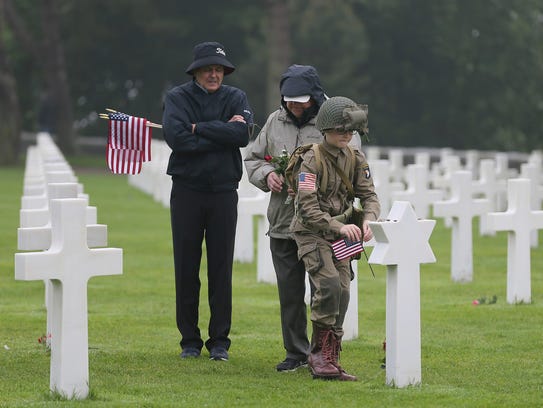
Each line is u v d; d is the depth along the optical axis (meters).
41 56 125.00
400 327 19.89
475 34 150.75
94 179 93.50
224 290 23.28
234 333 26.73
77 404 18.59
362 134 20.58
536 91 153.38
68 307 18.59
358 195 21.03
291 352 22.16
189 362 22.86
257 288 34.09
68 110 124.44
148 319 28.66
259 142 22.31
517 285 30.97
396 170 60.66
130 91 154.12
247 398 19.66
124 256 42.41
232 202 23.16
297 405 19.11
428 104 153.12
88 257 18.61
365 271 38.38
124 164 23.30
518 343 25.39
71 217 18.41
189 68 22.97
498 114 152.50
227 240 23.17
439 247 45.97
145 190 76.81
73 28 142.12
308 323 27.61
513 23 150.25
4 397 19.62
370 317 29.25
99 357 23.33
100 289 34.09
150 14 141.25
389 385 20.23
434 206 35.28
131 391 20.14
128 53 146.75
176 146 22.70
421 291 33.91
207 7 143.88
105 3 140.62
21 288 34.19
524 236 30.88
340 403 19.20
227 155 23.06
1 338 25.80
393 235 19.42
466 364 23.02
